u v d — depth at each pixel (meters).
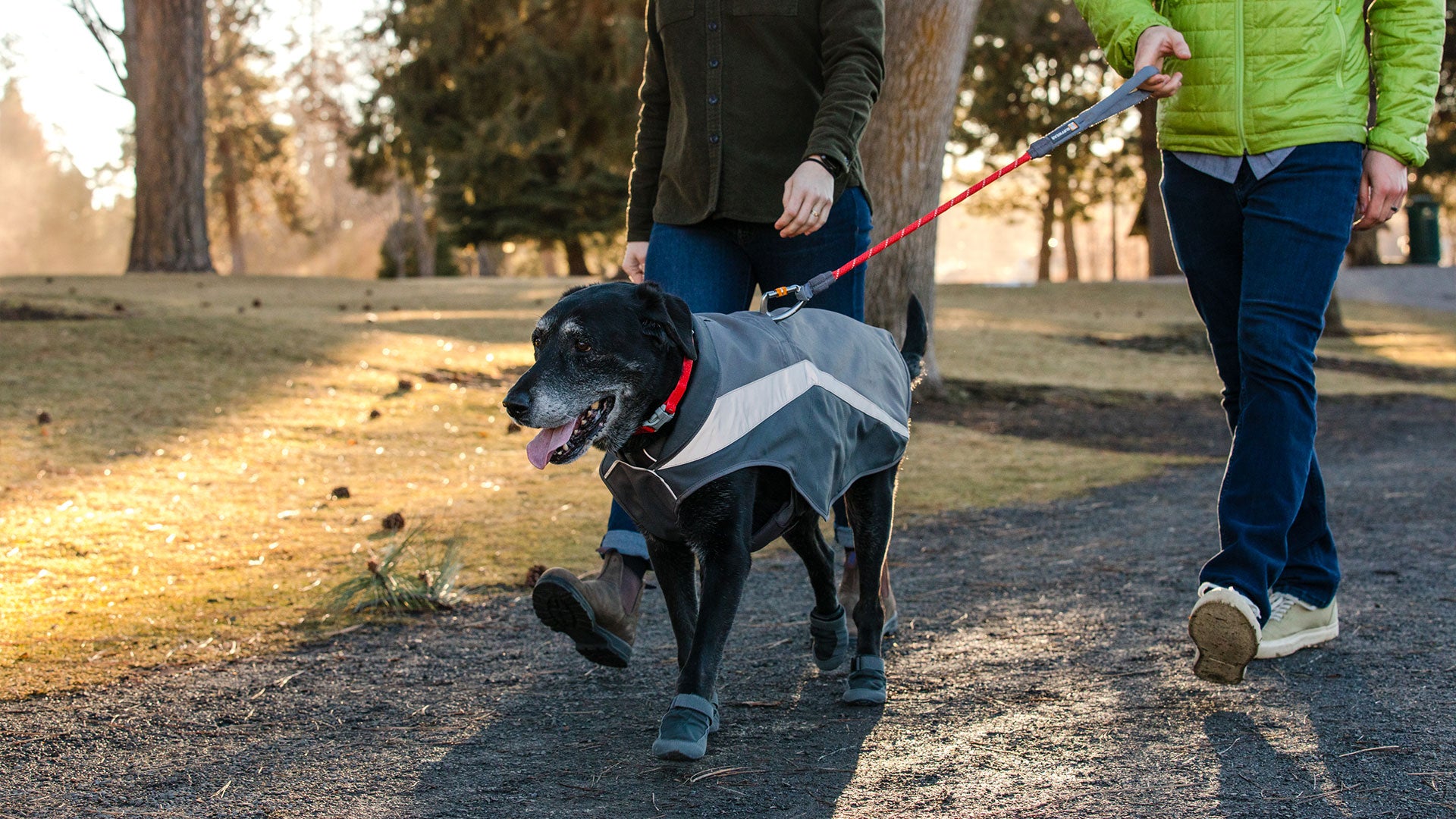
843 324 3.11
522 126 18.52
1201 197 3.22
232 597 4.13
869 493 3.10
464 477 6.49
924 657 3.44
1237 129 3.06
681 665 2.83
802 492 2.70
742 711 3.01
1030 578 4.50
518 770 2.60
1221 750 2.59
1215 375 12.87
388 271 40.19
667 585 2.84
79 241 80.12
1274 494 2.96
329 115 42.25
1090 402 10.78
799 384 2.76
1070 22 28.78
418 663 3.46
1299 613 3.29
